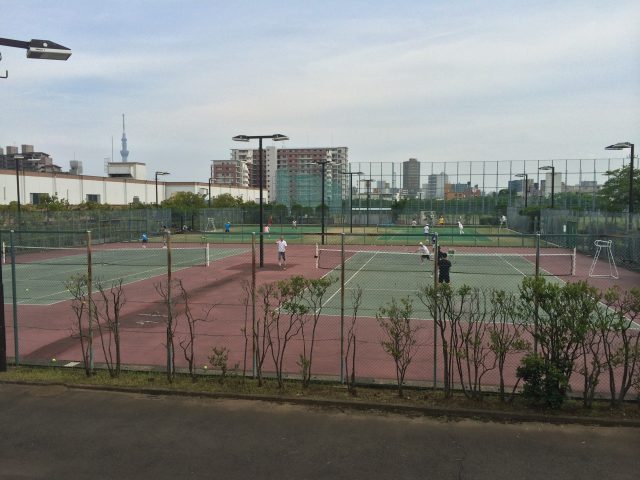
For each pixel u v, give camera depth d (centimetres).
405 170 6856
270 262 3092
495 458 623
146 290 2012
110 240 4206
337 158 16562
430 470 596
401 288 2073
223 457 630
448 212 6756
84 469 604
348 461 618
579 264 2927
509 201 6538
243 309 1614
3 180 5162
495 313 859
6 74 959
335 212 7106
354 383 855
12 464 616
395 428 708
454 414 748
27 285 2139
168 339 898
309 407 783
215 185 10156
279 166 17412
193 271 2647
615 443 659
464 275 2484
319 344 1195
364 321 1442
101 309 1617
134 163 10012
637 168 5322
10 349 1149
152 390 841
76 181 6397
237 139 2528
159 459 627
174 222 5775
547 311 757
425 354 1099
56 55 952
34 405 796
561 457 625
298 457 629
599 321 793
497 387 872
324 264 2970
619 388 869
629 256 2823
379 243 4722
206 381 891
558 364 759
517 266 2841
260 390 841
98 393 845
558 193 6581
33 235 3553
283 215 6906
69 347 1166
